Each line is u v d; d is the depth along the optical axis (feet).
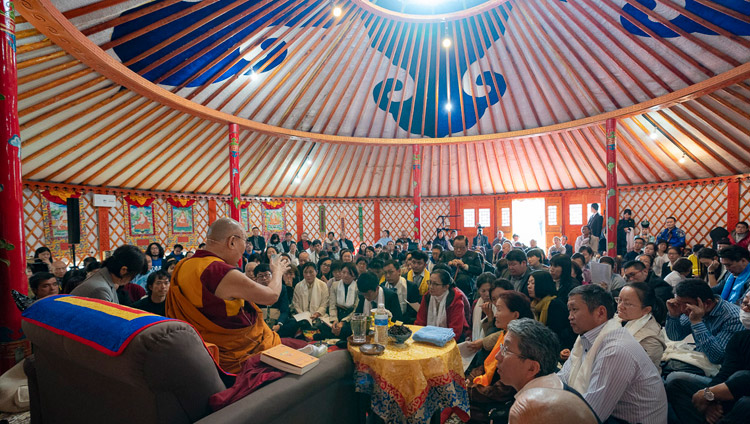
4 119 8.47
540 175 36.27
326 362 5.97
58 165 21.11
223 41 17.24
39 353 5.66
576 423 2.03
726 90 19.53
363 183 39.01
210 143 25.58
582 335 6.03
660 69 20.25
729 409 5.94
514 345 4.49
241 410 4.29
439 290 9.55
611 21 18.78
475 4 23.38
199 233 30.83
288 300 12.89
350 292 12.28
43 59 13.32
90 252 24.47
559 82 24.73
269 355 5.64
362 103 28.50
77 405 5.08
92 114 18.04
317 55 22.63
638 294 6.99
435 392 6.51
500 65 25.75
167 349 4.01
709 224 28.14
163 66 16.74
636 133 27.09
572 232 36.04
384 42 24.45
